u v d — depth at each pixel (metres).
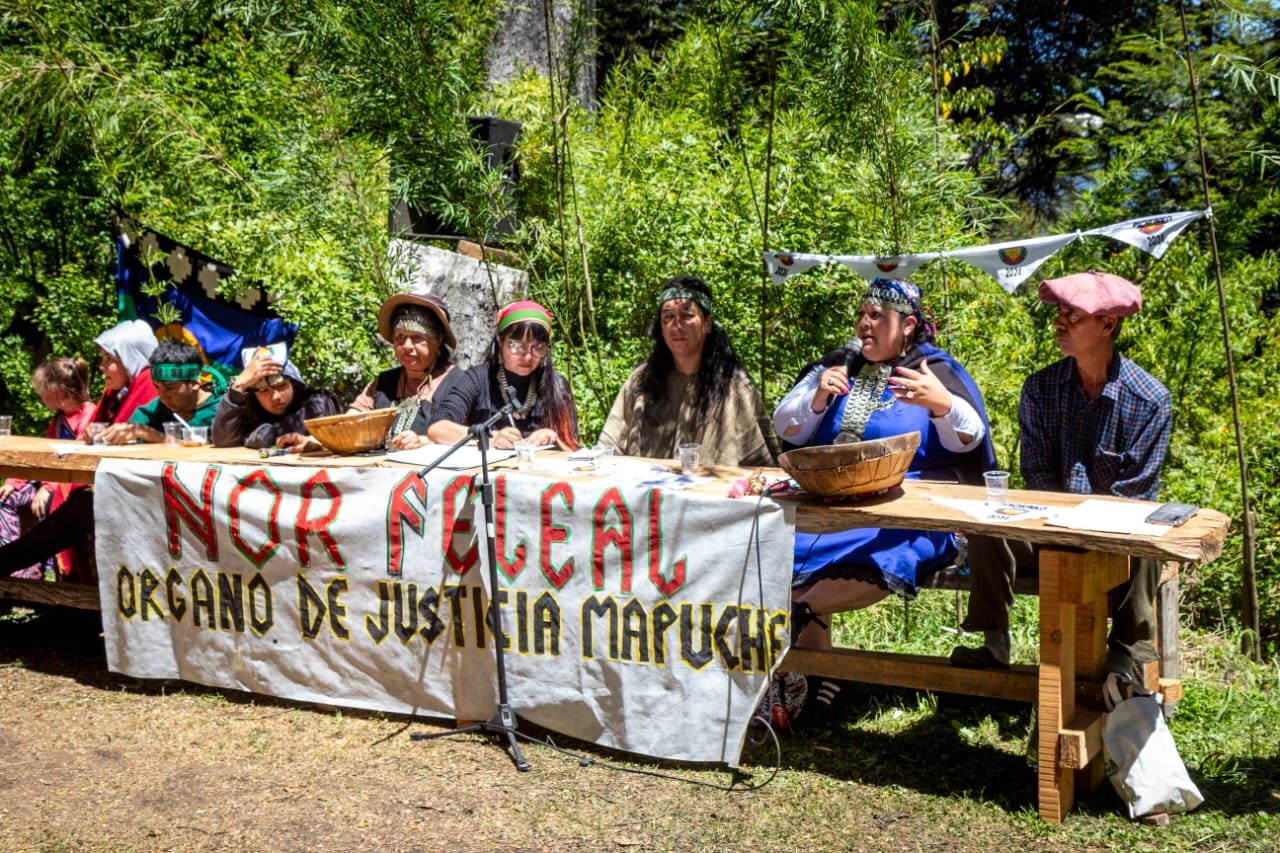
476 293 6.47
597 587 4.04
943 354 4.50
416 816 3.67
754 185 6.54
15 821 3.67
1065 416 4.28
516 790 3.85
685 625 3.92
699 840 3.50
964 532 3.53
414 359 5.17
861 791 3.81
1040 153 11.73
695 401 5.00
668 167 6.72
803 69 5.31
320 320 6.64
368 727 4.39
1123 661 4.06
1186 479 5.68
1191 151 6.41
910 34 5.36
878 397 4.51
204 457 4.79
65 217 8.33
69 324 7.82
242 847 3.49
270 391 5.16
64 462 4.94
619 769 4.00
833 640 5.33
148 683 4.93
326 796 3.81
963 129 6.54
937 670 3.93
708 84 7.08
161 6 7.61
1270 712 4.43
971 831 3.54
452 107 5.64
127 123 6.94
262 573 4.54
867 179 5.78
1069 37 11.91
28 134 7.49
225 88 8.24
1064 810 3.61
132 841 3.53
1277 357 6.23
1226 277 6.37
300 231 6.79
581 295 6.56
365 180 6.09
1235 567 5.57
